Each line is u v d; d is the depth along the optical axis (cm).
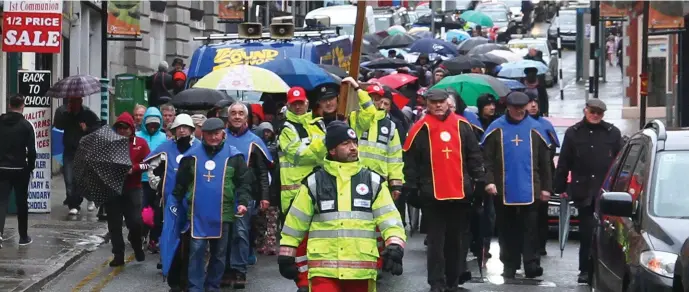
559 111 6650
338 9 6750
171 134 2703
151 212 2420
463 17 9256
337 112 2005
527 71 4022
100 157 2417
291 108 2002
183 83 3841
